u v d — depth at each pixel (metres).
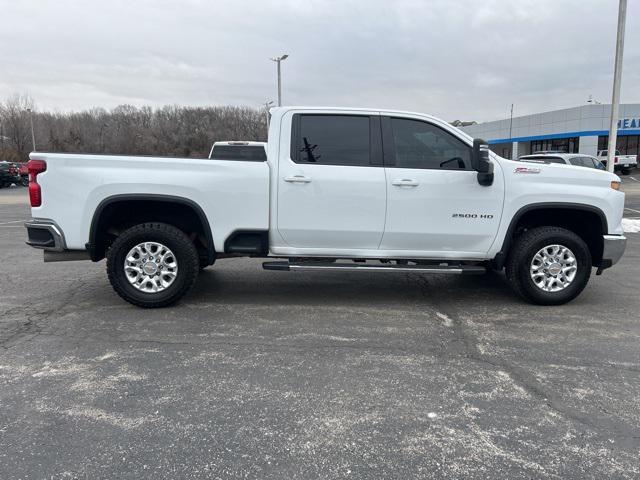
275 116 5.21
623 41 13.05
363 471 2.63
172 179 5.05
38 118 81.94
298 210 5.17
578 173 5.33
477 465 2.68
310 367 3.89
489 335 4.62
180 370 3.82
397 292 6.13
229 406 3.29
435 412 3.22
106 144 73.12
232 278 6.80
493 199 5.23
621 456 2.76
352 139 5.21
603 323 4.96
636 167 41.78
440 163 5.24
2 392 3.45
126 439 2.90
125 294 5.21
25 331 4.65
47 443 2.85
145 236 5.13
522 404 3.33
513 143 52.09
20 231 12.05
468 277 6.95
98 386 3.55
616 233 5.42
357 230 5.21
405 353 4.18
